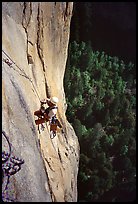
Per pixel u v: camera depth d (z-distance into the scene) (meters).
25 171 7.09
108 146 26.89
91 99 28.14
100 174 25.17
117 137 27.59
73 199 12.30
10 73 8.35
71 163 13.50
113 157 27.27
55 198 9.02
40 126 9.89
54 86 13.80
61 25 15.59
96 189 24.44
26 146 7.56
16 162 6.59
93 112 28.27
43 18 13.03
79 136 25.33
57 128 11.09
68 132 15.31
